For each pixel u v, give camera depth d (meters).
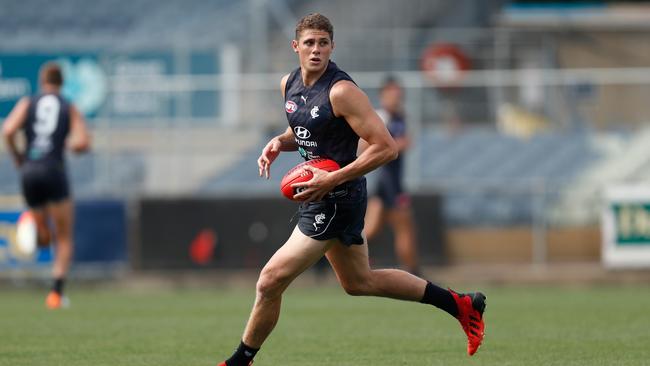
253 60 74.94
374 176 52.44
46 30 80.31
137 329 32.19
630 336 29.19
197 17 80.69
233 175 62.88
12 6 81.44
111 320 35.41
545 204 55.66
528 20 78.88
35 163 39.56
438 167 64.44
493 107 67.88
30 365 23.67
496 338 28.73
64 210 40.41
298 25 19.67
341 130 19.83
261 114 66.38
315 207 19.95
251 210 53.78
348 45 74.00
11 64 66.19
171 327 32.84
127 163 62.78
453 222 55.53
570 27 78.19
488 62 74.00
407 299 22.11
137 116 65.31
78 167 62.72
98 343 28.22
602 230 54.97
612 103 65.62
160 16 81.00
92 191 62.09
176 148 63.88
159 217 53.78
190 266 53.66
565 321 33.84
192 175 63.25
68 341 28.78
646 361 23.77
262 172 22.00
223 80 66.19
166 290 52.31
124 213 53.78
